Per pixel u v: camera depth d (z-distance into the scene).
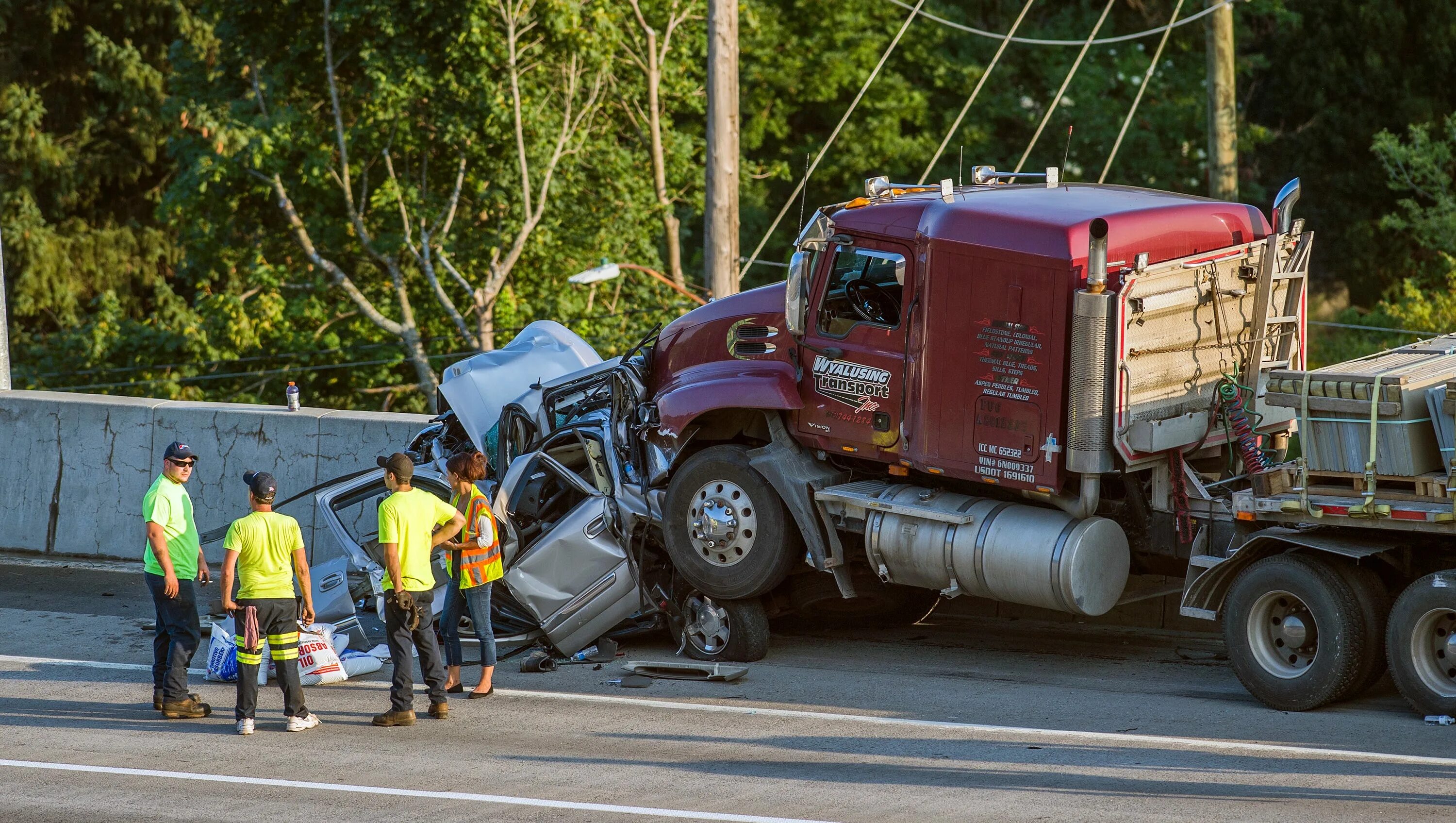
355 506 55.56
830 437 41.78
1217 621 46.28
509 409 47.16
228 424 58.22
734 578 42.78
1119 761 32.38
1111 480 40.00
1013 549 38.53
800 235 41.50
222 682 43.25
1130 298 36.75
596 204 100.38
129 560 59.34
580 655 44.72
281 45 94.94
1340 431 34.81
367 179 96.62
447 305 93.50
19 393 62.34
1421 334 83.12
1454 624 34.28
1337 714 35.84
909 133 137.00
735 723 36.94
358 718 38.56
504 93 91.06
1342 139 131.75
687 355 45.31
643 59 102.62
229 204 97.25
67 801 31.22
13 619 50.41
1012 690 39.59
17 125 121.44
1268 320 40.53
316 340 101.12
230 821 29.70
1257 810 28.42
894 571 41.25
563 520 43.84
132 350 103.44
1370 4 128.75
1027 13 135.75
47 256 122.69
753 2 127.25
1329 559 35.91
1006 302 38.00
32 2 125.75
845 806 29.69
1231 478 38.94
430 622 38.50
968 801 29.72
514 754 34.50
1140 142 123.94
